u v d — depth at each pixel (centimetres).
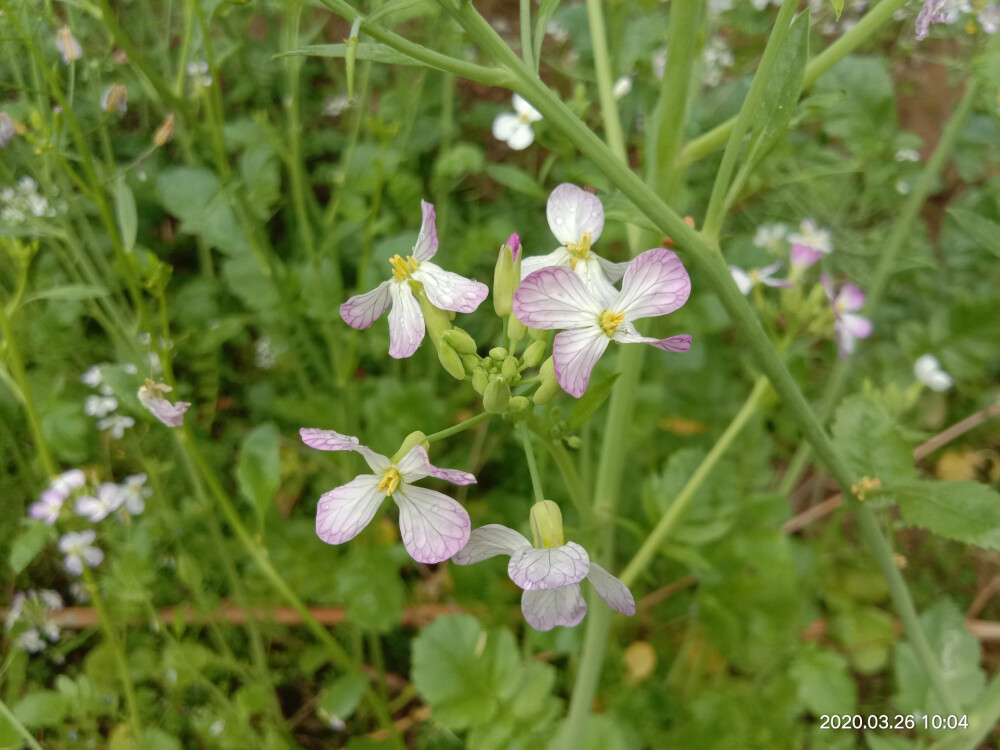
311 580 19
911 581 22
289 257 25
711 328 20
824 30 25
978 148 22
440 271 10
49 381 19
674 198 14
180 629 16
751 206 25
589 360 9
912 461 12
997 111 13
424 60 9
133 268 13
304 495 23
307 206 25
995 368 24
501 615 19
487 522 19
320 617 20
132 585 16
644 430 19
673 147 13
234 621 20
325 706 16
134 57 14
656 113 14
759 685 18
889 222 24
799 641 19
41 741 17
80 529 16
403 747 17
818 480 23
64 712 15
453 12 9
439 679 14
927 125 28
